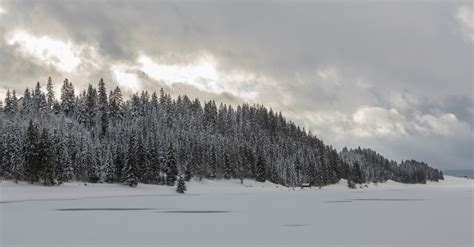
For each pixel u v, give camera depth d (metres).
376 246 26.36
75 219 41.50
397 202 73.56
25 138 97.62
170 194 101.19
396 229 34.22
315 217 44.53
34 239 28.72
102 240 28.31
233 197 89.38
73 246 26.09
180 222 39.38
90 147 111.88
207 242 27.62
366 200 79.75
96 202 68.75
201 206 60.38
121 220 40.88
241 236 30.36
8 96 155.25
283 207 59.31
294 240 28.47
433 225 36.94
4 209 53.62
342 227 35.62
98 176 106.69
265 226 36.34
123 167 107.06
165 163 115.62
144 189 103.94
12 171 90.19
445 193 120.44
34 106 158.25
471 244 27.05
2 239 28.72
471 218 43.31
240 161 142.75
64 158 101.06
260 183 147.38
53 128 113.75
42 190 86.88
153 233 31.78
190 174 124.56
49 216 44.44
